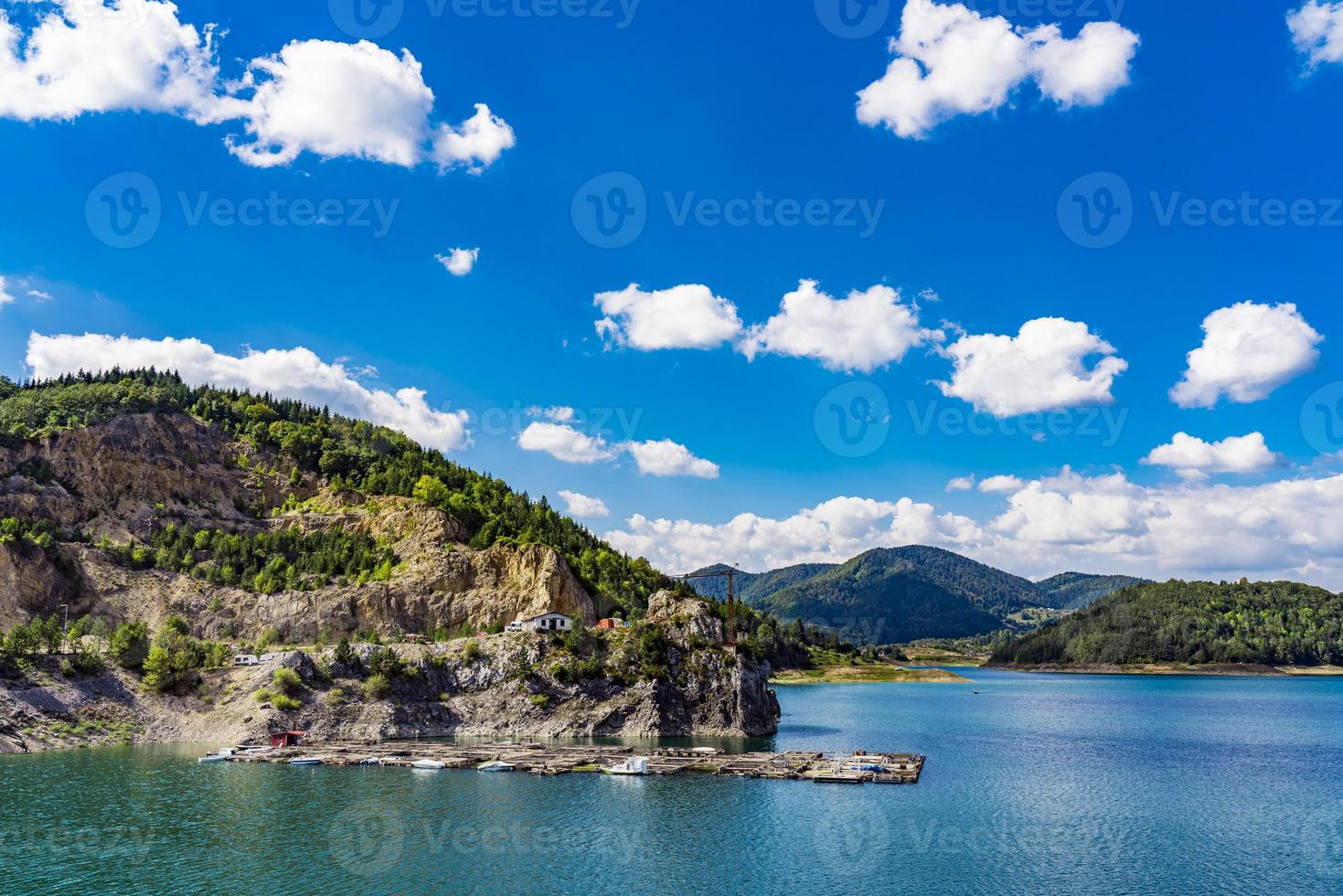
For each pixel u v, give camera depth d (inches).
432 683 6870.1
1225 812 4367.6
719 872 3302.2
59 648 6791.3
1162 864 3457.2
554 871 3284.9
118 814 4008.4
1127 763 5905.5
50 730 5738.2
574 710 6747.1
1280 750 6702.8
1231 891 3159.5
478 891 3068.4
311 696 6505.9
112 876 3164.4
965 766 5639.8
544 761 5319.9
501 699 6820.9
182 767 5103.3
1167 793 4845.0
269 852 3447.3
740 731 6830.7
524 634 7377.0
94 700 6107.3
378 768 5152.6
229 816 3976.4
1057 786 4975.4
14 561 7736.2
